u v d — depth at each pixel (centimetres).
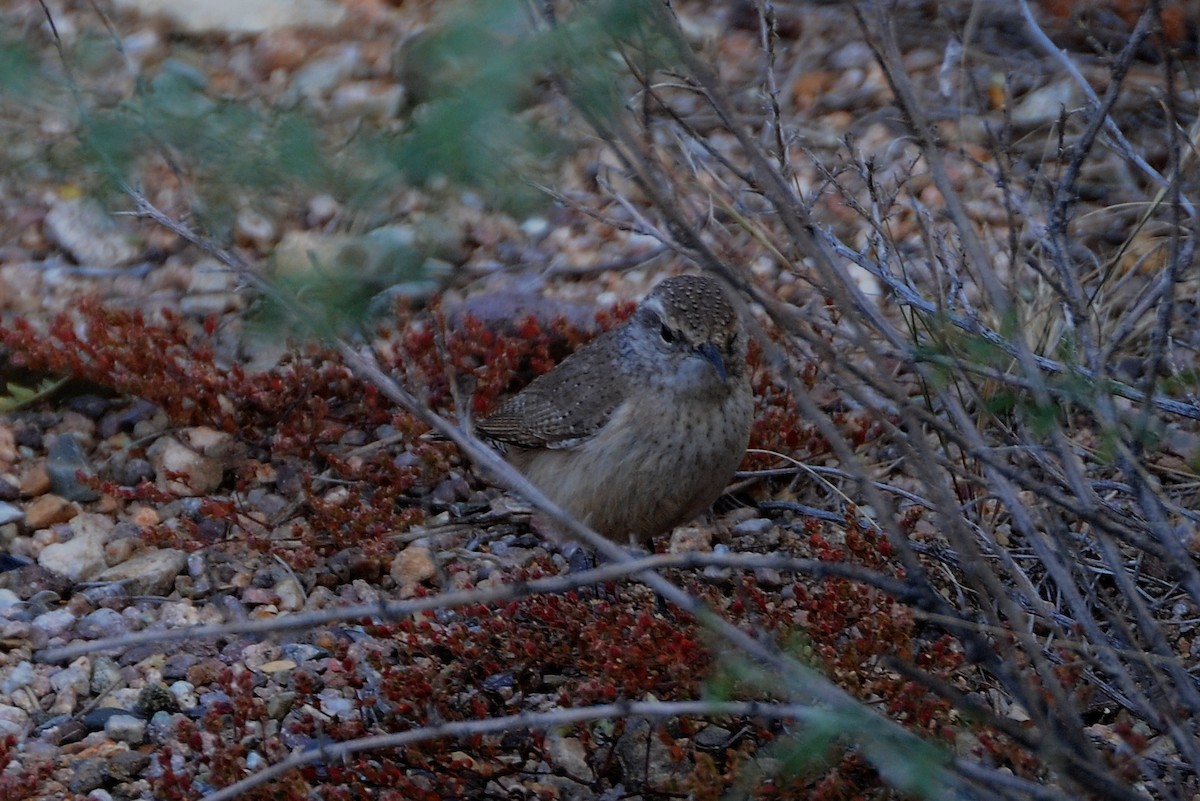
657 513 1083
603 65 612
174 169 764
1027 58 1633
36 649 1055
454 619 1051
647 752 857
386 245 685
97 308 1298
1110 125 1102
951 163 1505
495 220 1470
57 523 1196
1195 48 1477
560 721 681
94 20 1575
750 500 1255
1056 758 645
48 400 1305
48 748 959
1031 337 1168
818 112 1598
